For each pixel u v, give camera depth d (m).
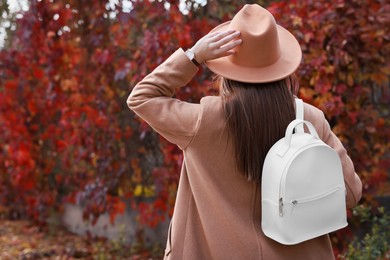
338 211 1.83
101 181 4.99
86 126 4.91
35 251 5.22
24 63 5.22
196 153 1.87
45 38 4.99
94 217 5.14
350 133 3.75
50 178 6.08
